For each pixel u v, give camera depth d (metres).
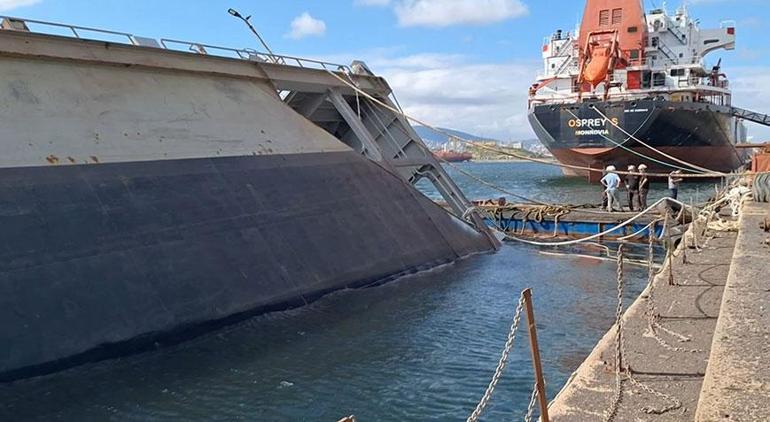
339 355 14.16
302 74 26.88
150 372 12.89
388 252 22.28
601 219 30.84
